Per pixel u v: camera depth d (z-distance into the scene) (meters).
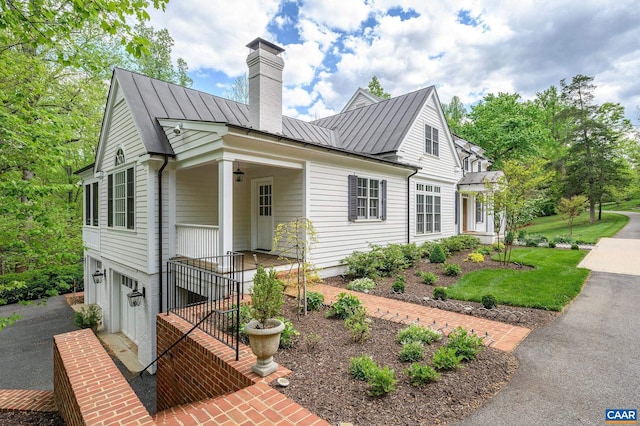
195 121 6.98
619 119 27.14
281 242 9.08
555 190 28.42
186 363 4.73
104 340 10.18
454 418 2.90
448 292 7.34
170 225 8.30
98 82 15.92
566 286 7.57
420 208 13.60
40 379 7.96
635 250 13.44
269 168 9.48
